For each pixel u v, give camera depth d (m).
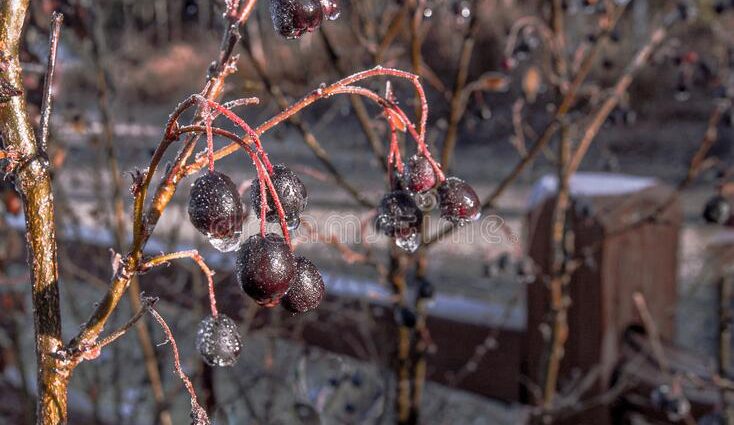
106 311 0.23
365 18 0.47
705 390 0.40
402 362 0.48
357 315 0.53
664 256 0.48
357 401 0.62
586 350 0.47
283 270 0.23
